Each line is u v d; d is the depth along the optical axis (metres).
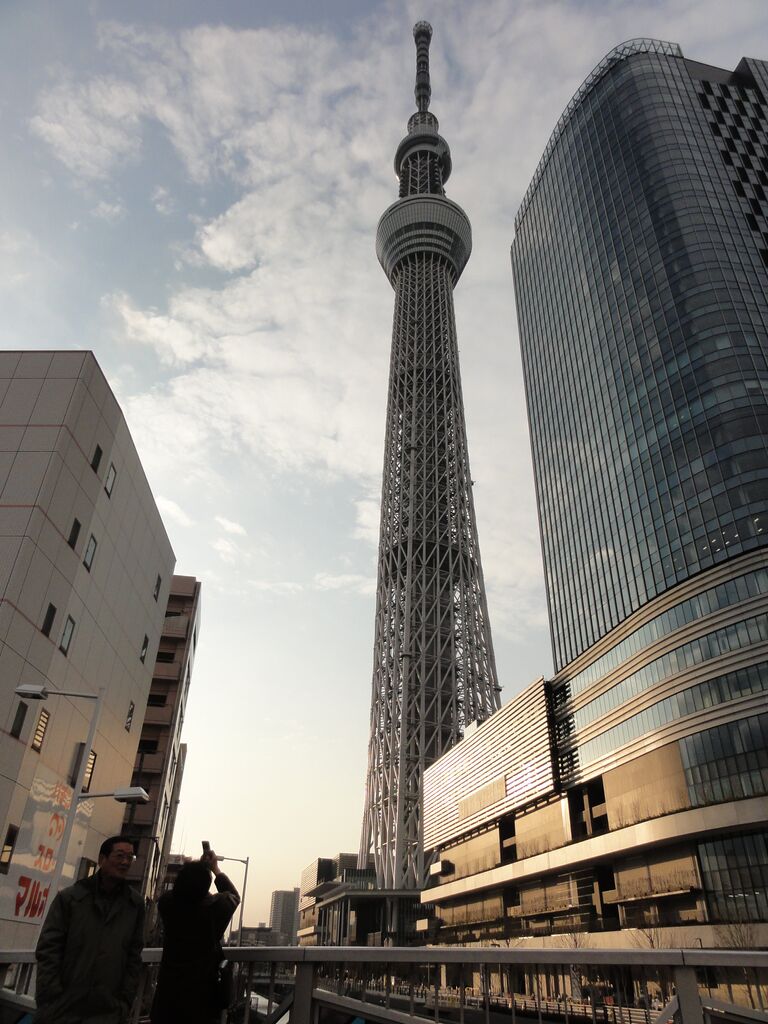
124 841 8.68
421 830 141.00
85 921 8.19
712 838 65.75
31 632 43.72
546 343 141.88
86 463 50.62
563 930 82.88
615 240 121.38
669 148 119.31
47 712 45.84
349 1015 8.02
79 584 50.31
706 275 101.62
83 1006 7.82
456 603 166.00
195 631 126.31
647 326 106.75
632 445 102.94
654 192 116.12
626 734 79.00
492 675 153.12
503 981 7.57
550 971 7.54
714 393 90.75
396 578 172.88
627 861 75.94
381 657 164.62
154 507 65.88
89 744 36.53
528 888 95.06
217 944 8.07
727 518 82.25
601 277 122.81
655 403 99.88
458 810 119.12
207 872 8.30
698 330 97.25
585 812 84.88
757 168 119.12
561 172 145.38
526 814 97.50
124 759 61.41
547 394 138.00
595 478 112.50
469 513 177.12
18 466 46.19
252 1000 8.99
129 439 57.78
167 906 8.11
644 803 73.81
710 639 71.44
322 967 8.52
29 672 43.50
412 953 8.01
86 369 50.44
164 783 98.62
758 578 69.75
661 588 89.50
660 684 75.31
